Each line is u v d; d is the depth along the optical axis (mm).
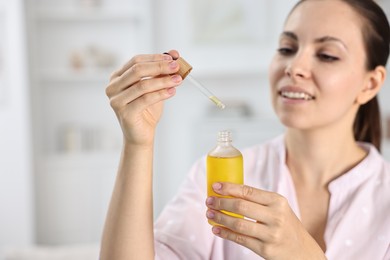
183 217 1212
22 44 3533
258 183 1258
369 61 1181
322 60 1131
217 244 1205
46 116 3941
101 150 3926
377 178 1210
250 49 3977
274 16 3949
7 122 3578
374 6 1183
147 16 3797
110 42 3949
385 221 1150
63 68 3906
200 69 3984
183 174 4156
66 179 3828
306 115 1133
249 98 4113
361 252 1139
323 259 909
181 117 4109
